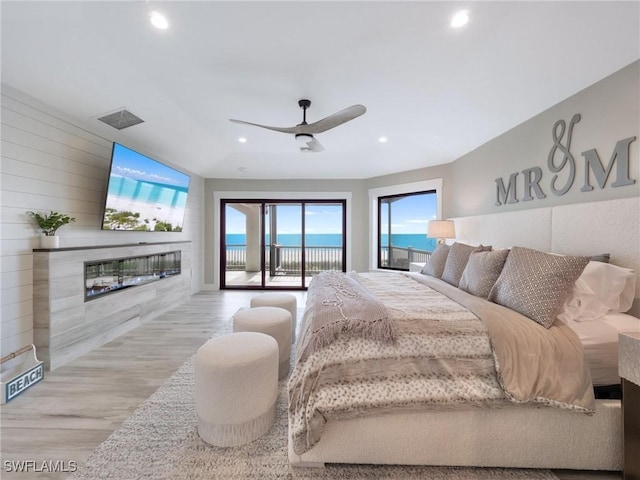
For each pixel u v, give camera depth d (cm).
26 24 189
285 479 132
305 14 179
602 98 211
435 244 485
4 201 218
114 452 147
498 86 255
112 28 195
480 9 175
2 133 217
